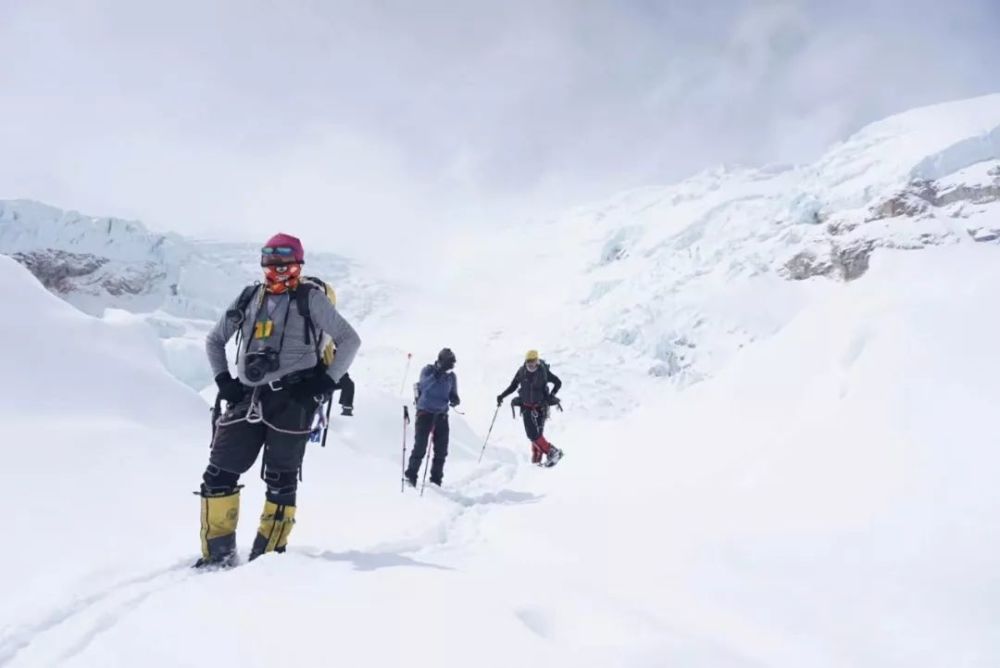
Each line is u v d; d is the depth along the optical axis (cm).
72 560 291
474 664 170
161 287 7344
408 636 185
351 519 444
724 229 7544
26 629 218
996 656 190
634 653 189
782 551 281
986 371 327
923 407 331
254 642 184
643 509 396
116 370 597
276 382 306
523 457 1445
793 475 352
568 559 338
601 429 973
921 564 242
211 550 299
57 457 426
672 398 784
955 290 434
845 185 6762
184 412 612
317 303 314
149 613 216
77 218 7531
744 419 507
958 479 277
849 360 442
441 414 790
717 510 353
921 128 7125
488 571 295
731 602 251
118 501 384
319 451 714
